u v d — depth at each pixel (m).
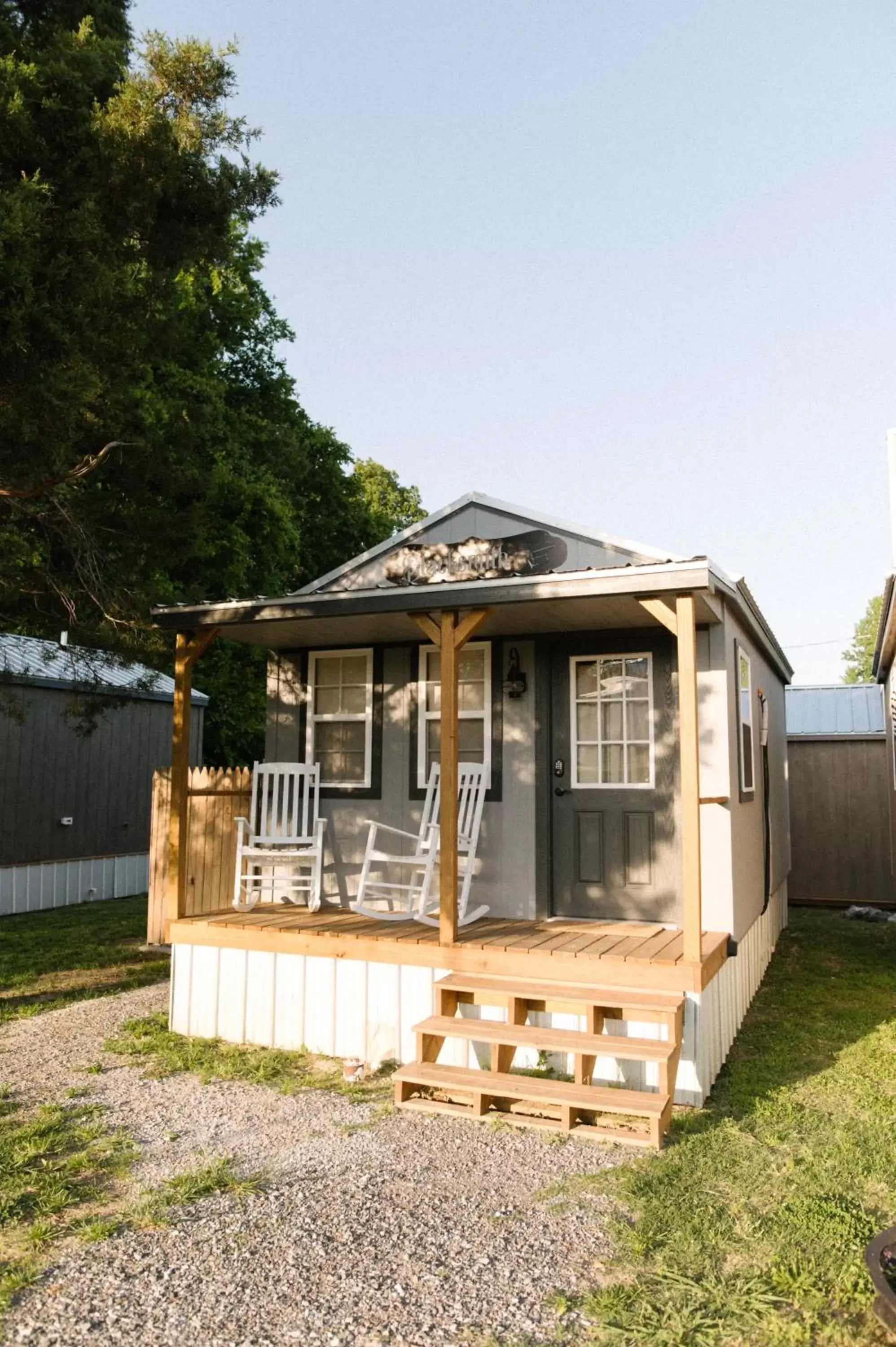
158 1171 4.39
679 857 7.09
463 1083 5.07
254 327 24.11
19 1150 4.61
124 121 7.43
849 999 8.05
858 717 15.31
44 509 8.88
